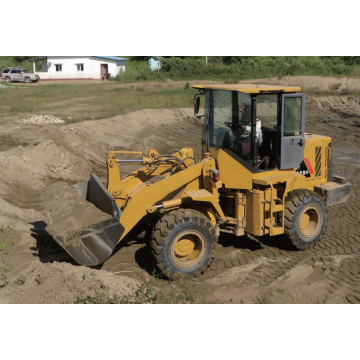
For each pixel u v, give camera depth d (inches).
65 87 1354.6
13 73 1582.2
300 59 1667.1
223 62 1959.9
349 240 298.8
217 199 253.9
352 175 483.8
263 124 262.8
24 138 597.0
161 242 235.9
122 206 275.7
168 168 301.4
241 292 229.9
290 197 276.5
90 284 222.7
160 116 815.1
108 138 638.5
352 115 895.7
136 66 2081.7
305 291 229.1
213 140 270.5
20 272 240.8
